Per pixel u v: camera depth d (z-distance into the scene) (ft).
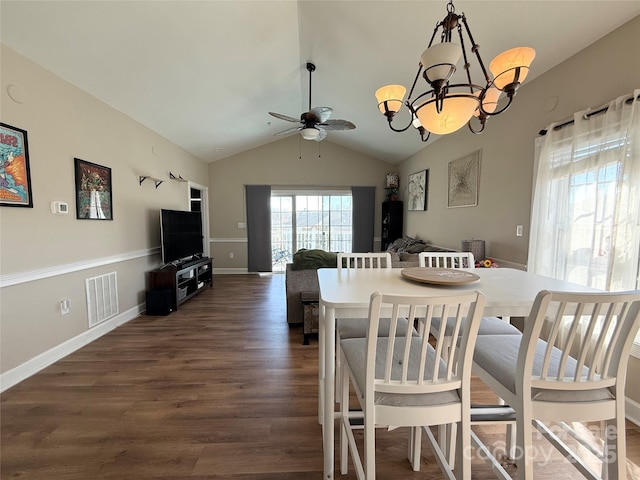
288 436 5.52
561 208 7.20
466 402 3.62
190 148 17.52
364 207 22.39
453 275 5.41
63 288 8.59
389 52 9.16
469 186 11.91
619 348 3.53
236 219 21.74
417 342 4.96
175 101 11.78
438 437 5.47
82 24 7.04
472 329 3.44
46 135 8.02
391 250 17.94
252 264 21.85
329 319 4.18
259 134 18.60
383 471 4.85
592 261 6.39
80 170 9.17
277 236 22.41
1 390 6.82
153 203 13.78
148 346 9.34
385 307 4.26
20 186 7.27
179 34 8.23
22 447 5.18
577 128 6.68
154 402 6.47
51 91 8.18
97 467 4.79
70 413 6.08
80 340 9.23
